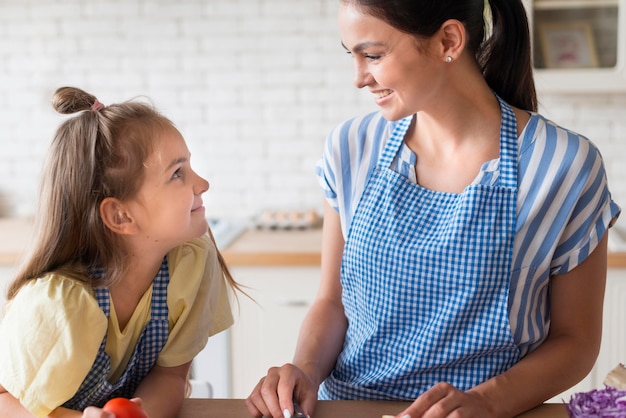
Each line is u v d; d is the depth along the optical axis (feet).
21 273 4.55
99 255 4.54
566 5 9.33
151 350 4.77
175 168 4.51
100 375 4.56
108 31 10.61
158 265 4.75
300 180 10.80
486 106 4.71
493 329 4.57
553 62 9.47
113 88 10.73
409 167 4.84
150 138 4.47
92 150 4.44
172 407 4.57
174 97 10.71
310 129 10.68
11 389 4.23
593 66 9.41
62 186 4.48
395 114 4.52
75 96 4.74
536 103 5.02
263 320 9.34
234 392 9.50
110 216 4.48
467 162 4.73
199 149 10.83
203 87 10.68
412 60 4.32
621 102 10.26
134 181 4.43
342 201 5.05
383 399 4.79
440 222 4.66
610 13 9.29
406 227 4.71
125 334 4.64
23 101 10.81
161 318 4.74
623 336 8.88
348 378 4.94
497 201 4.55
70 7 10.58
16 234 10.04
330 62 10.50
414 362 4.69
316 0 10.38
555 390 4.49
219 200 10.94
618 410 3.82
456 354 4.63
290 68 10.55
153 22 10.56
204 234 4.86
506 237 4.52
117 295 4.67
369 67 4.42
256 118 10.71
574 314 4.68
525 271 4.56
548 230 4.54
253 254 9.14
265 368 9.43
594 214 4.58
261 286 9.28
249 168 10.83
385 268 4.72
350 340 5.03
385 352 4.80
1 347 4.31
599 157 4.62
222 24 10.52
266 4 10.44
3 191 11.06
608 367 8.96
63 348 4.23
